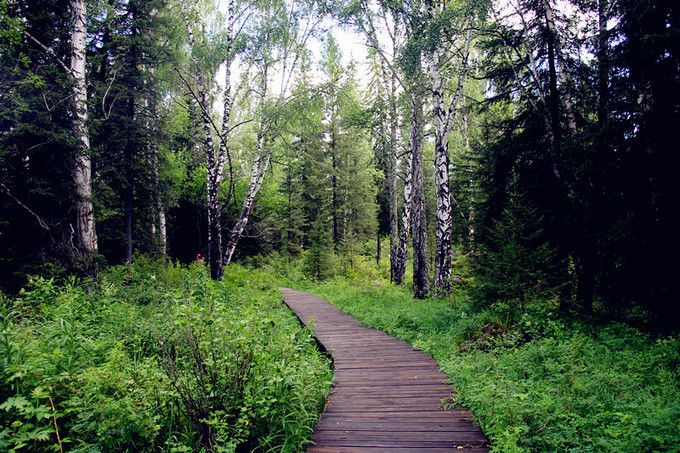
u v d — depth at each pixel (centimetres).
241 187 3238
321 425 517
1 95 1148
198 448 430
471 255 1247
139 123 1902
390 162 2420
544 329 847
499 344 806
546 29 1126
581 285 991
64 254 1188
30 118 1209
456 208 1725
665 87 777
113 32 1789
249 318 539
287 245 3434
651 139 782
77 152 1227
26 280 1116
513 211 1013
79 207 1245
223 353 482
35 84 1112
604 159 857
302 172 3628
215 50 1694
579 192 952
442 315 1104
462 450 440
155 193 2038
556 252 1012
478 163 1423
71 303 742
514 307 961
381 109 1856
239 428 434
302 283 2609
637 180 827
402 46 1504
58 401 467
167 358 479
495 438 441
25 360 486
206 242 3247
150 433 430
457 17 1319
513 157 1255
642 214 810
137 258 1950
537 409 474
